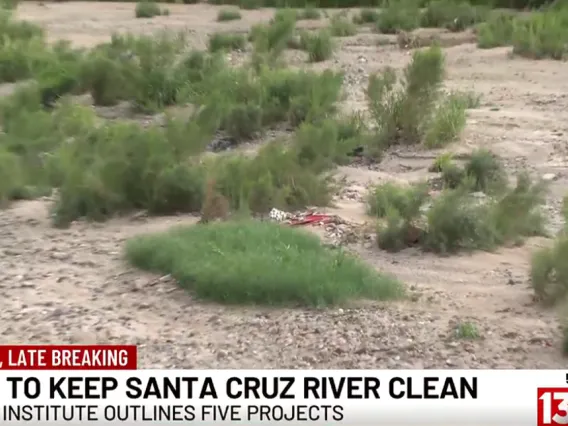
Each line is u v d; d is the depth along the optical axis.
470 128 17.05
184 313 9.23
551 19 25.09
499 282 9.91
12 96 19.44
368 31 28.59
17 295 9.89
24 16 33.75
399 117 16.45
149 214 12.52
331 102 18.02
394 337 8.51
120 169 12.67
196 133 14.35
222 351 8.41
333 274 9.52
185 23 31.62
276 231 10.68
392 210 11.41
